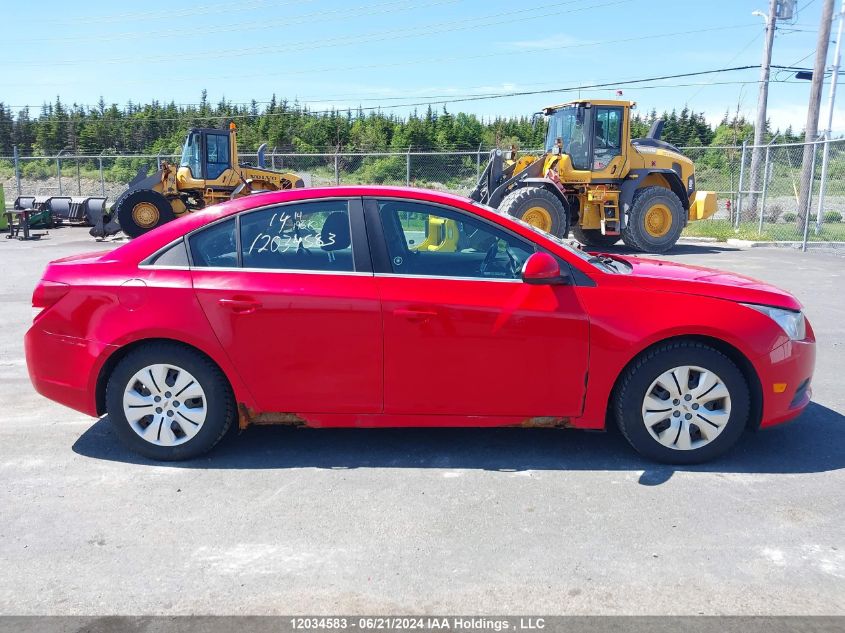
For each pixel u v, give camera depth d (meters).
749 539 3.25
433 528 3.36
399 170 26.05
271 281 3.96
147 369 4.04
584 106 15.45
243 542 3.25
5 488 3.81
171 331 3.95
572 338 3.90
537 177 15.68
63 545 3.23
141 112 62.56
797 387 4.03
